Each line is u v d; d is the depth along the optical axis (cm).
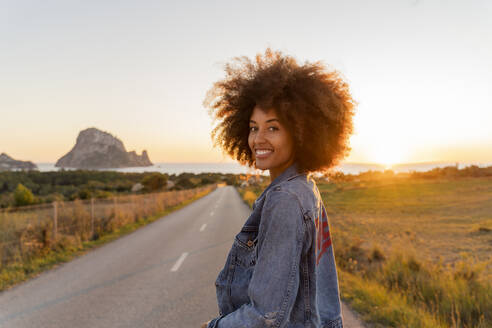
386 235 1326
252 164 139
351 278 561
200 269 653
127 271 648
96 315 427
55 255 785
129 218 1446
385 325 348
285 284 72
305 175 97
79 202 1133
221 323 79
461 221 1830
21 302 480
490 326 374
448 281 536
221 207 2458
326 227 105
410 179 8650
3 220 781
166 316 421
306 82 99
